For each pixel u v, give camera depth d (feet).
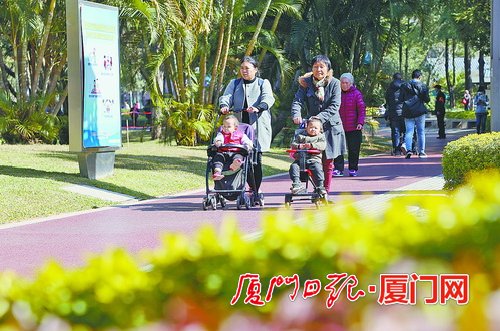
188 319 13.20
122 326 13.61
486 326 12.20
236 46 125.70
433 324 12.25
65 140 118.21
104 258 14.70
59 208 56.90
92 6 69.67
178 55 116.16
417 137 99.66
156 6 98.53
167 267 14.16
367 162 96.58
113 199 62.39
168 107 114.83
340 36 134.10
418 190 61.11
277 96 126.41
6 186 59.36
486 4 153.38
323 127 57.16
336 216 15.08
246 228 47.75
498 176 16.58
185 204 59.98
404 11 128.36
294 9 121.49
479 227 13.66
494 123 58.13
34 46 115.96
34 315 14.05
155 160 83.25
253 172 56.75
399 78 107.55
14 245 43.65
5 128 108.37
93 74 69.26
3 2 107.55
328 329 12.66
